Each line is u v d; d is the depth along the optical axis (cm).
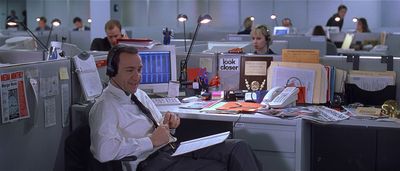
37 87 241
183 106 272
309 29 864
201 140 224
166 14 1008
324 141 310
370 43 682
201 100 290
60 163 263
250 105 270
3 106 220
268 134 246
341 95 280
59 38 758
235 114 253
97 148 201
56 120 257
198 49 447
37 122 243
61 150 263
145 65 298
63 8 1030
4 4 1107
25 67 233
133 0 1015
